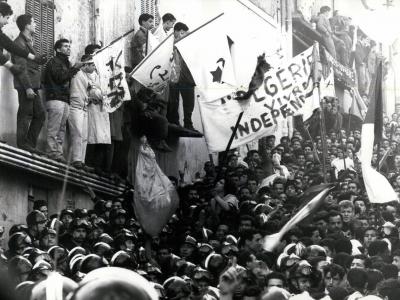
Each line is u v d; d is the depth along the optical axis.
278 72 20.50
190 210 17.39
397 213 20.86
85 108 17.48
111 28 21.47
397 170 28.77
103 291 3.38
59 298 3.85
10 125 16.05
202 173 26.45
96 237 13.28
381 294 11.20
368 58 42.16
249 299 7.86
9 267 10.06
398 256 14.09
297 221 14.15
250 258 12.09
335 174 24.03
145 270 12.69
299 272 11.00
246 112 19.77
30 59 15.42
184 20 27.12
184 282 10.24
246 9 29.89
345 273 12.51
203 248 14.06
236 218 17.11
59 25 18.73
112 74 17.61
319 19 38.34
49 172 16.05
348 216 17.14
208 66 18.72
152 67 18.42
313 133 30.17
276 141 31.11
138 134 20.53
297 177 21.83
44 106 16.62
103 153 18.42
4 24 15.23
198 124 26.36
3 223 15.41
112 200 16.94
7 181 15.56
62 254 10.58
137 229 15.25
